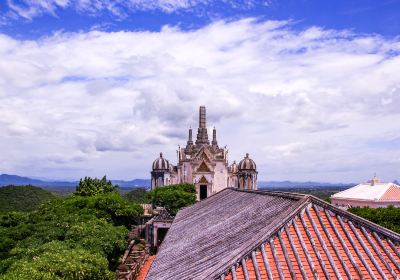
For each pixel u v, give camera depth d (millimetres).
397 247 17750
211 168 105562
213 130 123938
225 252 18203
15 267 31859
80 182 89000
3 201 93938
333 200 90250
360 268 16266
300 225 17812
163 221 70812
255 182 112750
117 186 95750
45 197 106000
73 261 32875
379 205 78750
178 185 95688
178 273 18781
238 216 25359
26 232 46031
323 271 15820
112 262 50188
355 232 17875
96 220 50781
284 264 15875
